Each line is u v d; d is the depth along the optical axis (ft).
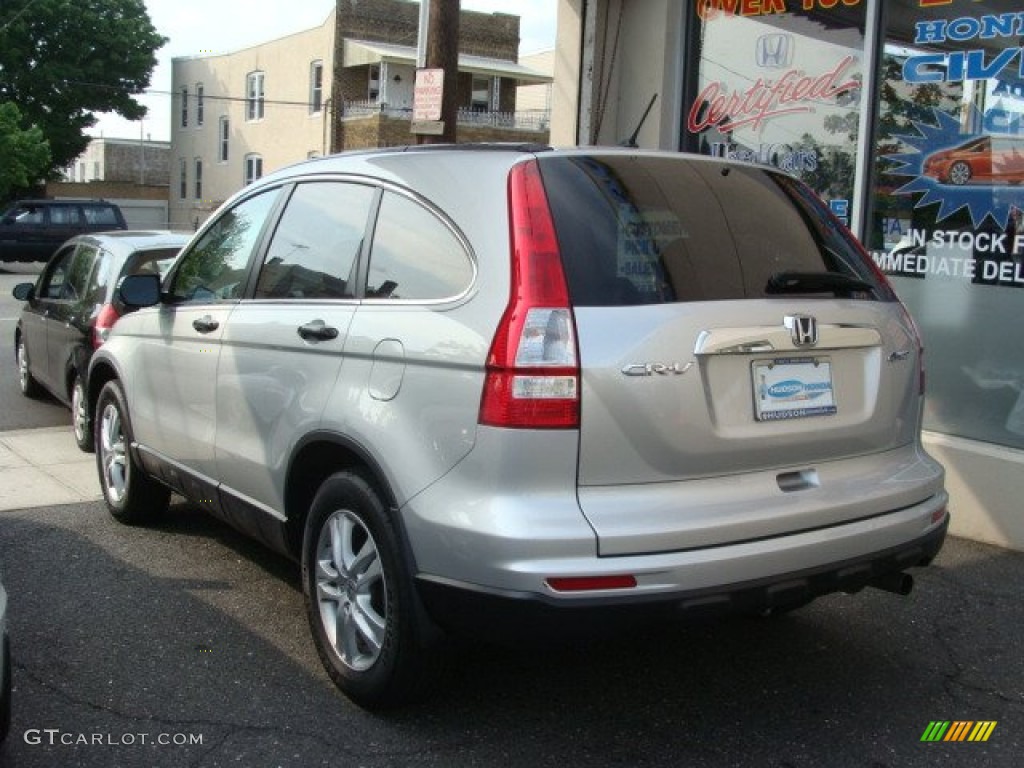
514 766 11.00
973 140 19.71
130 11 148.87
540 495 9.96
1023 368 18.81
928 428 20.35
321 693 12.56
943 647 14.34
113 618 14.79
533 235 10.42
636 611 9.85
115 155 237.04
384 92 117.19
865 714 12.35
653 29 26.14
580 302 10.18
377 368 11.48
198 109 150.82
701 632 14.69
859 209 21.72
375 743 11.40
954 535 19.29
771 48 23.88
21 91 141.90
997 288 19.29
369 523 11.51
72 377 25.81
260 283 14.33
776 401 10.97
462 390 10.38
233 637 14.19
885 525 11.43
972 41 19.69
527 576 9.73
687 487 10.44
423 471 10.65
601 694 12.69
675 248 10.99
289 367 12.94
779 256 11.78
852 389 11.68
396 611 11.10
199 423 15.28
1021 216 18.92
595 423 9.97
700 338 10.41
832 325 11.41
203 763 10.96
